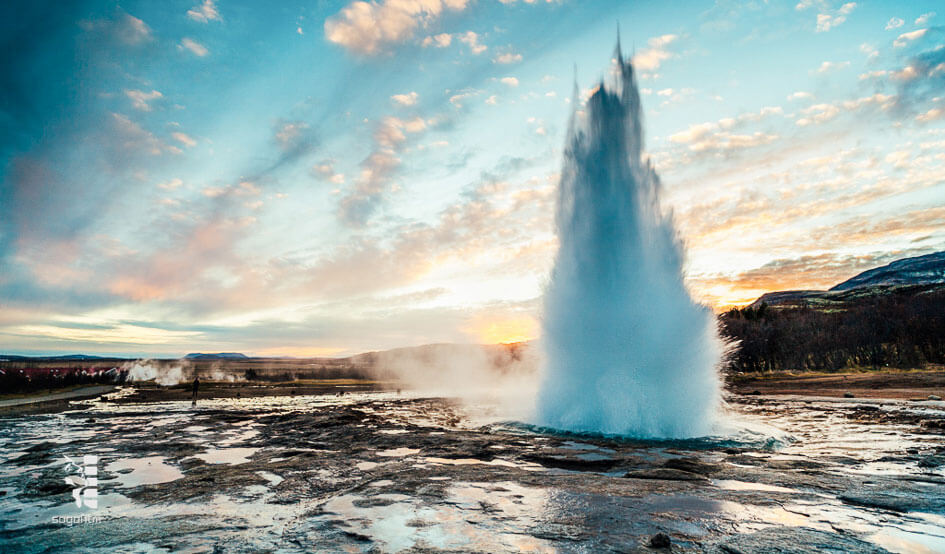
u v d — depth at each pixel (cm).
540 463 917
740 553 441
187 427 1573
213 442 1240
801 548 452
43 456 1042
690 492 668
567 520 542
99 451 1108
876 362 6444
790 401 2667
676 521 536
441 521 543
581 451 1010
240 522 557
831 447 1112
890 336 6950
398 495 661
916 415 1734
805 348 6875
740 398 2936
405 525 529
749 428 1354
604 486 709
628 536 488
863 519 541
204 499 666
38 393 3906
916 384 3572
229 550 462
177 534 514
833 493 660
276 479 791
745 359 6712
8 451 1145
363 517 561
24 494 714
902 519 541
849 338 6894
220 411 2172
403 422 1688
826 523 527
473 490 686
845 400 2655
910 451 1030
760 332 7006
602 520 542
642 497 642
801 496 645
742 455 1000
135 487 751
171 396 3628
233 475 819
